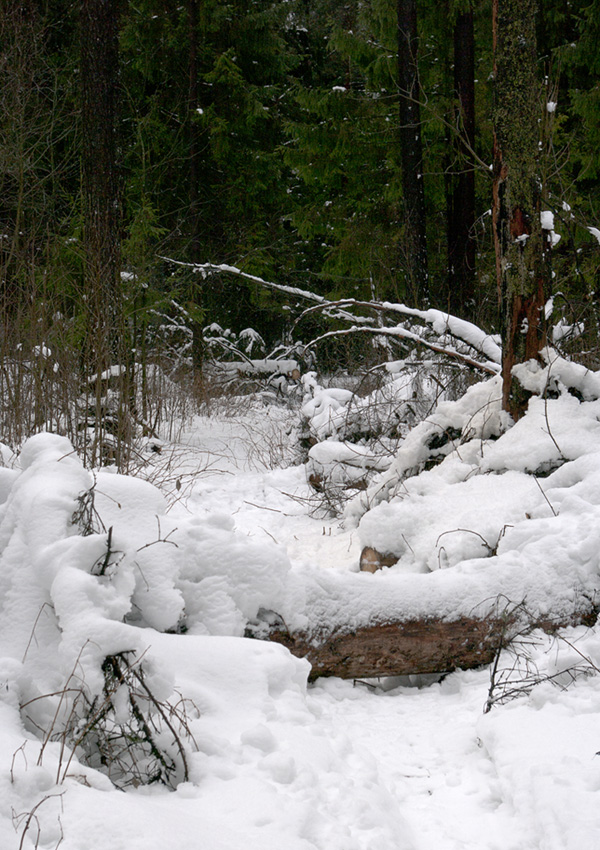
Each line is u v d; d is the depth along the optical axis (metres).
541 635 3.82
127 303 10.73
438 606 3.79
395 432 8.07
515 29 5.52
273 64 18.73
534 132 5.56
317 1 23.36
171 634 3.29
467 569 3.99
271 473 9.16
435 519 4.95
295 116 20.16
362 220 16.28
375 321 10.28
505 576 3.91
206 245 18.14
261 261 17.84
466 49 14.10
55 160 14.32
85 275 8.04
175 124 17.64
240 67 18.41
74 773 2.21
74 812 1.99
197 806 2.29
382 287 14.41
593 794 2.42
